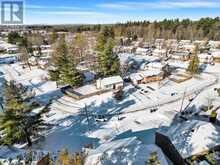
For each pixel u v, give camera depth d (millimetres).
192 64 66625
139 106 47312
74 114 44812
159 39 134125
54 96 54375
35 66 85438
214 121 36719
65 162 16234
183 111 43062
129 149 25219
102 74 63844
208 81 63219
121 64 74938
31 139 33031
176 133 27828
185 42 126375
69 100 51812
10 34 136125
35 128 30719
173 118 40562
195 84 60812
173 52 102250
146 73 63688
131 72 71438
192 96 51844
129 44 127562
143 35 143875
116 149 24984
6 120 27531
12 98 27984
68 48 71625
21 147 31328
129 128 37625
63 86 60156
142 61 85938
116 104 48750
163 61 86812
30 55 98312
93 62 80625
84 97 52250
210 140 26547
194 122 30562
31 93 53438
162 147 29344
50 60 84188
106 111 45594
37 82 65438
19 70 81875
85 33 137875
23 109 28812
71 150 31328
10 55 109188
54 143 33625
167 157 28156
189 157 24609
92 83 60344
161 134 29016
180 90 56344
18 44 106062
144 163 22781
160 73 63531
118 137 34844
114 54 64562
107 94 53750
